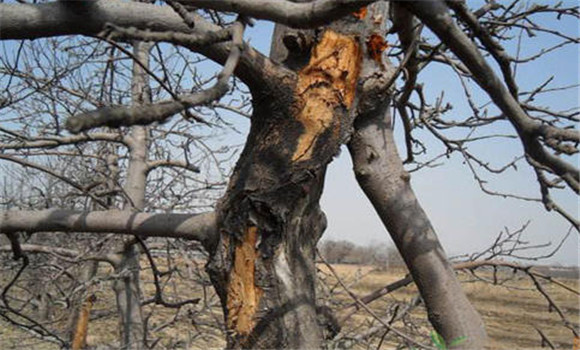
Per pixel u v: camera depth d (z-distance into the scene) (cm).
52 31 169
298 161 219
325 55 229
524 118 161
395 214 256
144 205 501
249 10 151
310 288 226
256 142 227
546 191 249
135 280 462
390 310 396
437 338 212
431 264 249
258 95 221
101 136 452
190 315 467
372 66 245
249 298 218
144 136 499
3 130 318
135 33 133
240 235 221
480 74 160
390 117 271
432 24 157
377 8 247
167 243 472
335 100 226
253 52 209
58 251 448
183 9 150
